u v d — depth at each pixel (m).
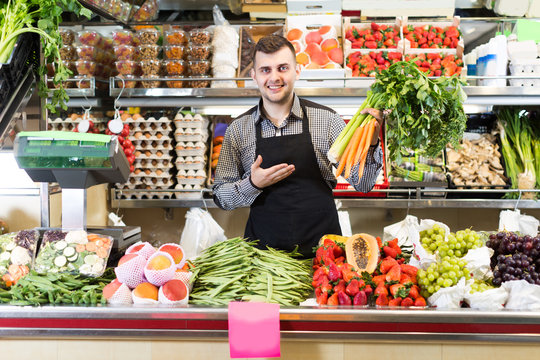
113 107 3.90
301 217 2.68
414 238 2.06
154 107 3.90
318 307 1.82
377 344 1.82
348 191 3.63
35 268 2.06
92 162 2.19
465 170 3.68
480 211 4.01
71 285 1.99
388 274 1.96
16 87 2.48
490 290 1.83
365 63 3.54
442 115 2.16
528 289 1.82
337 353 1.84
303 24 3.61
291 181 2.69
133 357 1.88
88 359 1.89
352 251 2.11
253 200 2.64
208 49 3.51
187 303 1.92
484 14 3.96
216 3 3.97
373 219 4.05
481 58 3.56
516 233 2.27
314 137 2.72
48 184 2.70
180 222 4.12
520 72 3.42
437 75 3.50
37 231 2.24
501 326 1.77
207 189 3.69
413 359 1.82
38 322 1.85
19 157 2.17
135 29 4.00
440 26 3.80
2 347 1.91
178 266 2.04
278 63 2.50
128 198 3.75
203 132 3.75
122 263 1.93
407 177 3.62
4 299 1.93
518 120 3.82
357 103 3.52
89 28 4.02
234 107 3.79
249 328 1.77
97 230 2.39
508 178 3.67
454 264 1.89
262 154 2.72
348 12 3.94
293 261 2.23
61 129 3.68
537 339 1.76
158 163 3.73
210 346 1.86
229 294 1.96
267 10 3.86
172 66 3.49
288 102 2.68
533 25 3.67
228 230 4.12
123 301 1.90
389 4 3.78
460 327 1.77
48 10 2.52
